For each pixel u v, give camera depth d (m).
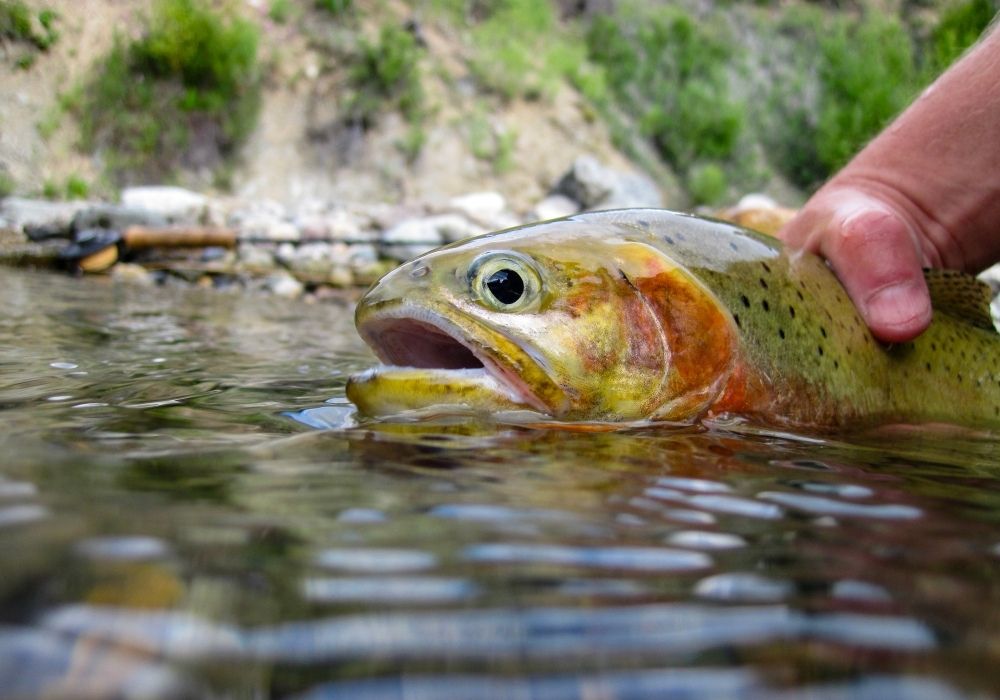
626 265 0.22
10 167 1.83
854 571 0.09
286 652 0.07
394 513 0.11
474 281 0.22
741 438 0.19
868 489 0.14
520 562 0.09
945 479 0.15
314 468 0.13
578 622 0.08
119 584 0.08
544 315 0.21
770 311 0.24
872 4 2.92
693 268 0.23
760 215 0.77
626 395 0.21
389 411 0.21
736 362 0.22
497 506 0.11
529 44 2.61
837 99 2.75
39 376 0.26
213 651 0.07
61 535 0.09
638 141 2.61
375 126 2.25
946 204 0.30
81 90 1.99
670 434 0.19
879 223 0.26
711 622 0.08
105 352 0.34
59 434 0.16
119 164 1.99
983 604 0.08
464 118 2.35
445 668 0.07
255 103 2.17
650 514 0.11
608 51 2.71
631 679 0.07
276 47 2.25
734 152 2.69
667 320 0.22
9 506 0.10
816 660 0.07
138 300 0.67
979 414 0.29
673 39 2.78
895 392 0.26
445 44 2.48
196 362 0.33
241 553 0.09
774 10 2.94
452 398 0.21
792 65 2.83
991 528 0.11
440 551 0.09
